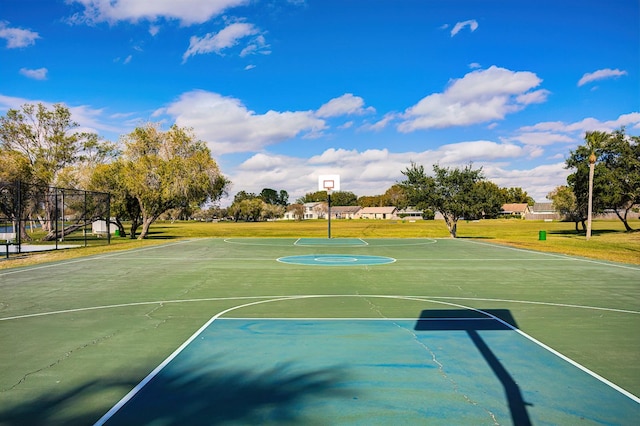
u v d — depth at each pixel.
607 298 10.23
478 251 22.75
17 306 9.21
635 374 5.32
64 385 4.90
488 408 4.36
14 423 4.01
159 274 14.05
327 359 5.79
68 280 12.80
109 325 7.61
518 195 159.00
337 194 190.75
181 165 33.00
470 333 7.11
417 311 8.75
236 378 5.11
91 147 37.03
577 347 6.38
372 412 4.25
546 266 16.44
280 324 7.66
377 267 15.97
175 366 5.51
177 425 3.97
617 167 36.81
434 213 33.78
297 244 27.70
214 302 9.64
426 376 5.20
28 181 31.80
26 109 34.91
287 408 4.33
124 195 34.31
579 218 45.28
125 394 4.65
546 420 4.11
